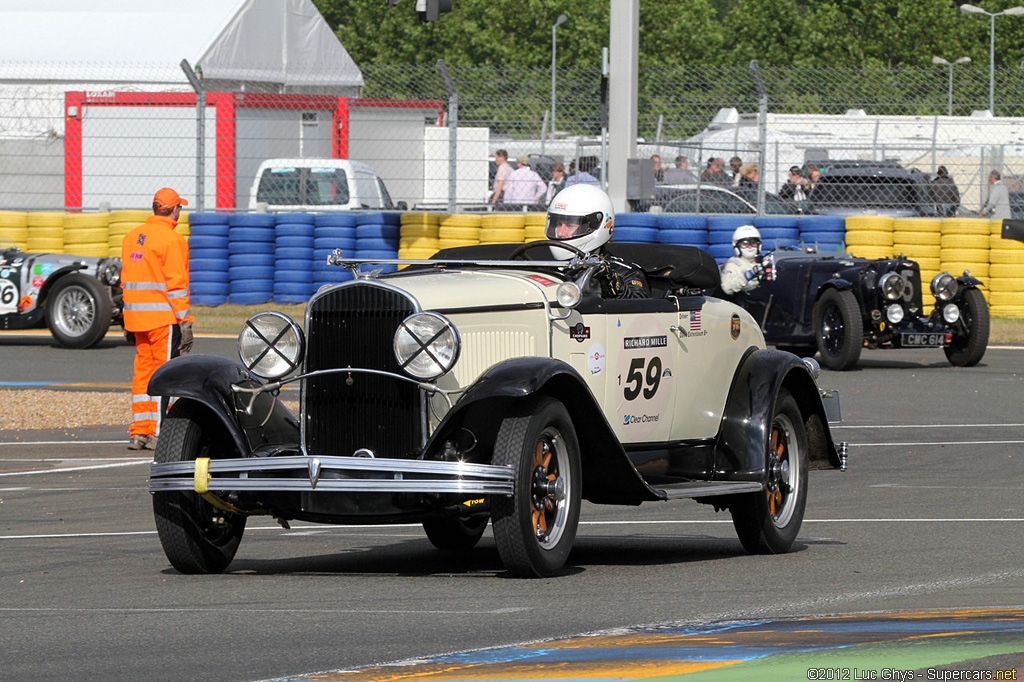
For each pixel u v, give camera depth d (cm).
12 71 10206
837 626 2019
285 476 2428
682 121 9538
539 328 2575
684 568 2616
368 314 2462
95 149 9462
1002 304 7856
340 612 2155
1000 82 10844
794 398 3020
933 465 4212
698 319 2889
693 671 1723
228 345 7044
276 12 10425
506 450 2377
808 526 3209
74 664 1816
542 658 1814
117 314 7350
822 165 9444
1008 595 2294
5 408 5309
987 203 9394
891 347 6719
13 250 7400
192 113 9344
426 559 2775
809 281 6719
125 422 5141
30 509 3453
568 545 2495
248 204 9412
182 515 2503
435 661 1806
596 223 2902
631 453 2762
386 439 2459
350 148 9669
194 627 2047
